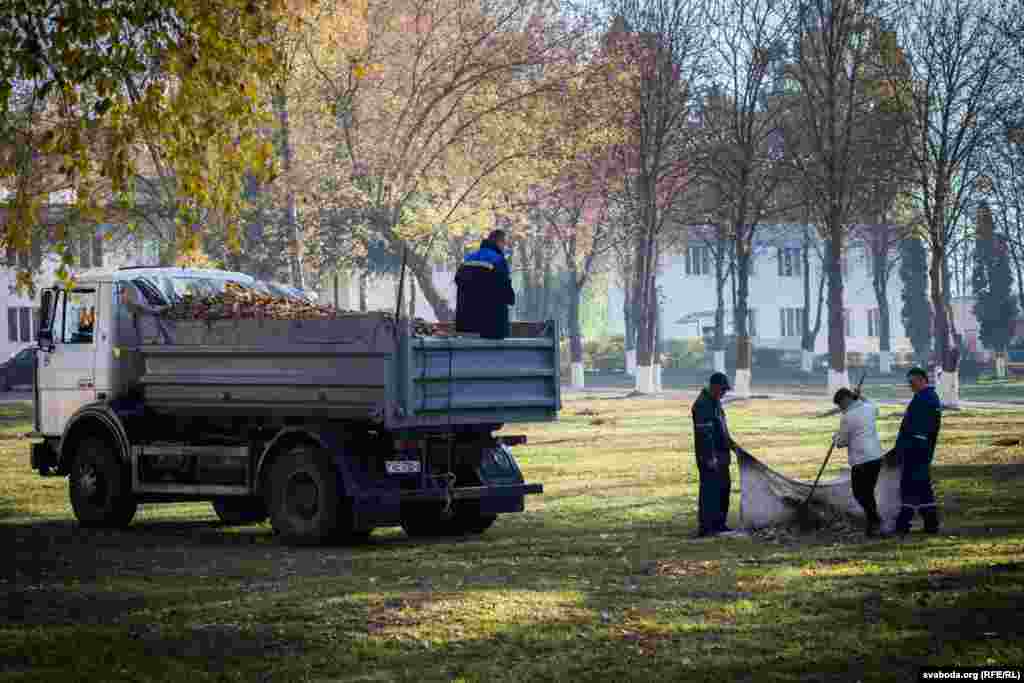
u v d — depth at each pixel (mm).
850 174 67938
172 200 43125
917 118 64312
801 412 56406
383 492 19359
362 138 51750
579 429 46719
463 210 53156
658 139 71812
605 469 31719
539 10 53406
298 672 11109
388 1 50531
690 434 43375
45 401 24359
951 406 57281
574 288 86125
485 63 50969
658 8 71062
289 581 15867
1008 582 14258
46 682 10961
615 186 76125
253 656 11766
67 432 22984
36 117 24078
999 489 25125
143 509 26594
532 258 97875
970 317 122688
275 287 25469
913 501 19141
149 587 15625
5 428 50594
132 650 12102
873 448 19281
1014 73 62250
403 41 51375
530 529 21562
